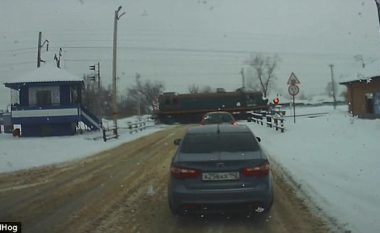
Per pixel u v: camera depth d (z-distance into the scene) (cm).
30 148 2391
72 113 3634
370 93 3675
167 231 718
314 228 701
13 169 1539
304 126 2789
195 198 736
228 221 767
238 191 732
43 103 3744
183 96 5897
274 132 2600
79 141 2823
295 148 1742
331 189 954
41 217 829
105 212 850
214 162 741
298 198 904
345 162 1283
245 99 5900
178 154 796
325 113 4984
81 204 928
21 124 3659
